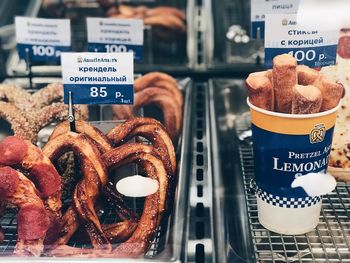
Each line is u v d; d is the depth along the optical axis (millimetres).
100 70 455
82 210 425
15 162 423
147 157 451
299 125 395
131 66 453
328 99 398
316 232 442
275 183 419
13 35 803
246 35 793
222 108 640
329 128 406
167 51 793
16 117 525
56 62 705
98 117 527
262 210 440
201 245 428
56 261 402
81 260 403
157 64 749
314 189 414
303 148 403
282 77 397
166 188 447
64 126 469
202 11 905
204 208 467
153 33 802
